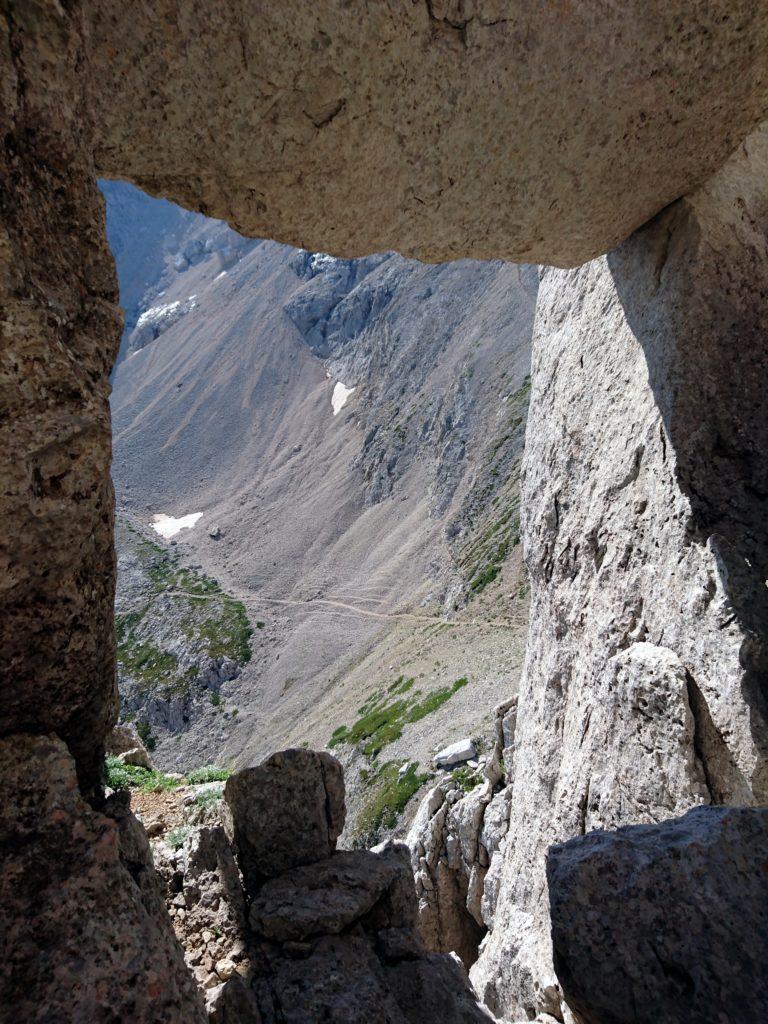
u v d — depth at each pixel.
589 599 10.34
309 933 6.45
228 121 5.60
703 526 7.92
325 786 7.73
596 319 10.80
